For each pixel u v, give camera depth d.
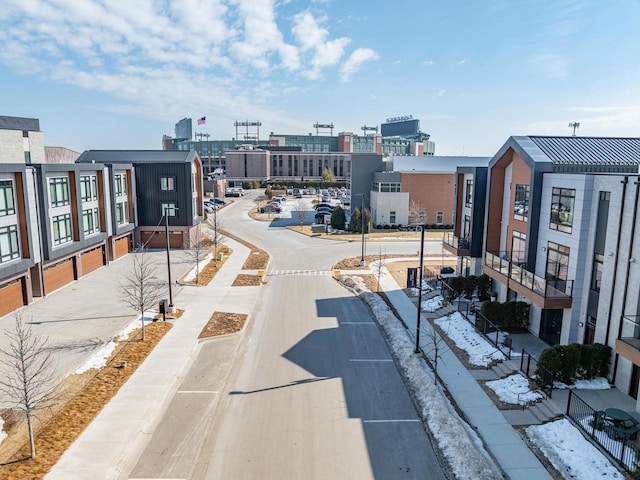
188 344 21.70
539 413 15.55
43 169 27.61
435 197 61.97
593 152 23.53
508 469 12.76
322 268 39.09
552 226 21.19
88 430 14.38
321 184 126.94
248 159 133.00
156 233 44.88
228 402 16.66
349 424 15.30
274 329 24.47
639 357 14.41
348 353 21.33
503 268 24.27
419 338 21.28
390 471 12.89
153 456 13.39
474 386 17.64
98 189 36.38
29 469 12.31
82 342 21.50
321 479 12.52
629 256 16.52
